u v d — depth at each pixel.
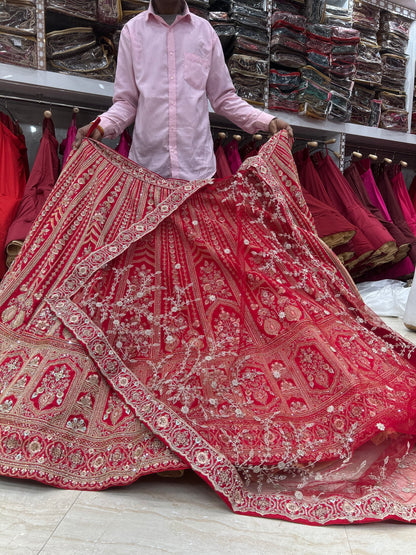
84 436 0.98
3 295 1.20
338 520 0.83
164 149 1.66
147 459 0.94
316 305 1.24
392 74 3.98
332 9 3.43
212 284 1.28
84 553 0.73
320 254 1.43
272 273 1.30
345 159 4.02
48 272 1.23
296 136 3.78
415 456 1.04
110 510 0.85
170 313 1.24
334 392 1.04
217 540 0.78
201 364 1.15
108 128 1.61
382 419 0.96
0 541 0.75
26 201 2.40
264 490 0.92
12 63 2.53
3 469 0.90
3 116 2.63
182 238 1.35
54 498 0.88
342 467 0.96
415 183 4.41
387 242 3.14
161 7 1.66
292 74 3.32
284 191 1.47
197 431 1.00
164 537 0.78
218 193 1.45
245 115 1.73
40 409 0.97
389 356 1.21
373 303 3.07
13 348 1.10
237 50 3.14
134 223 1.34
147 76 1.63
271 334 1.18
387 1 3.81
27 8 2.53
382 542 0.79
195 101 1.64
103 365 1.07
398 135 4.00
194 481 0.98
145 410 1.01
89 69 2.72
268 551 0.75
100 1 2.66
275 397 1.08
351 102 3.71
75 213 1.35
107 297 1.21
